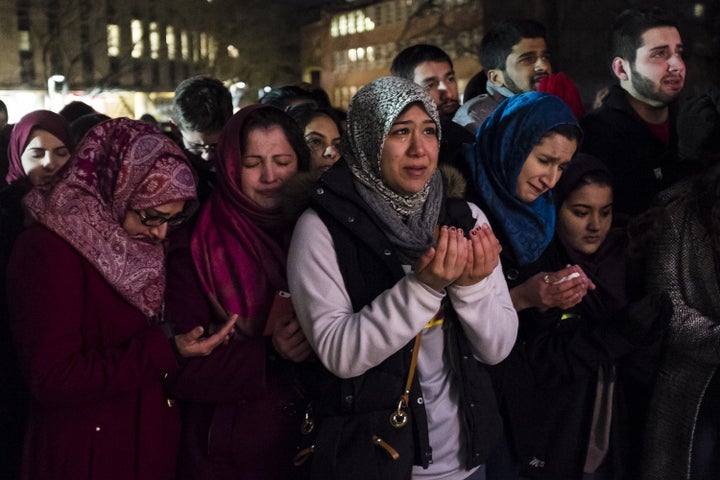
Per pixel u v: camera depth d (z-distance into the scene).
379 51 27.39
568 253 2.52
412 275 1.81
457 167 2.50
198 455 2.19
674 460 2.49
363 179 1.95
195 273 2.24
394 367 1.92
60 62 22.17
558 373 2.36
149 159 2.04
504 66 3.74
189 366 2.11
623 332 2.33
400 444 1.91
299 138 2.36
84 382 1.94
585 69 10.23
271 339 2.15
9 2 21.33
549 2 10.30
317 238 1.94
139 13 23.28
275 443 2.15
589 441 2.43
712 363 2.38
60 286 1.95
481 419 2.04
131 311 2.07
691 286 2.44
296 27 26.84
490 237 1.82
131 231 2.09
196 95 3.54
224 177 2.29
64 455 2.02
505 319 2.00
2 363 2.48
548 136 2.31
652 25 3.21
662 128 3.41
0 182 3.67
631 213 3.21
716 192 2.37
